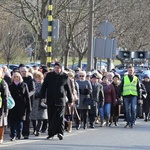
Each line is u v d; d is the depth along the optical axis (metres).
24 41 143.38
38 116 37.78
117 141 36.56
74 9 73.06
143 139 38.12
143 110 53.28
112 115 47.66
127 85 46.09
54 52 125.31
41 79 38.34
